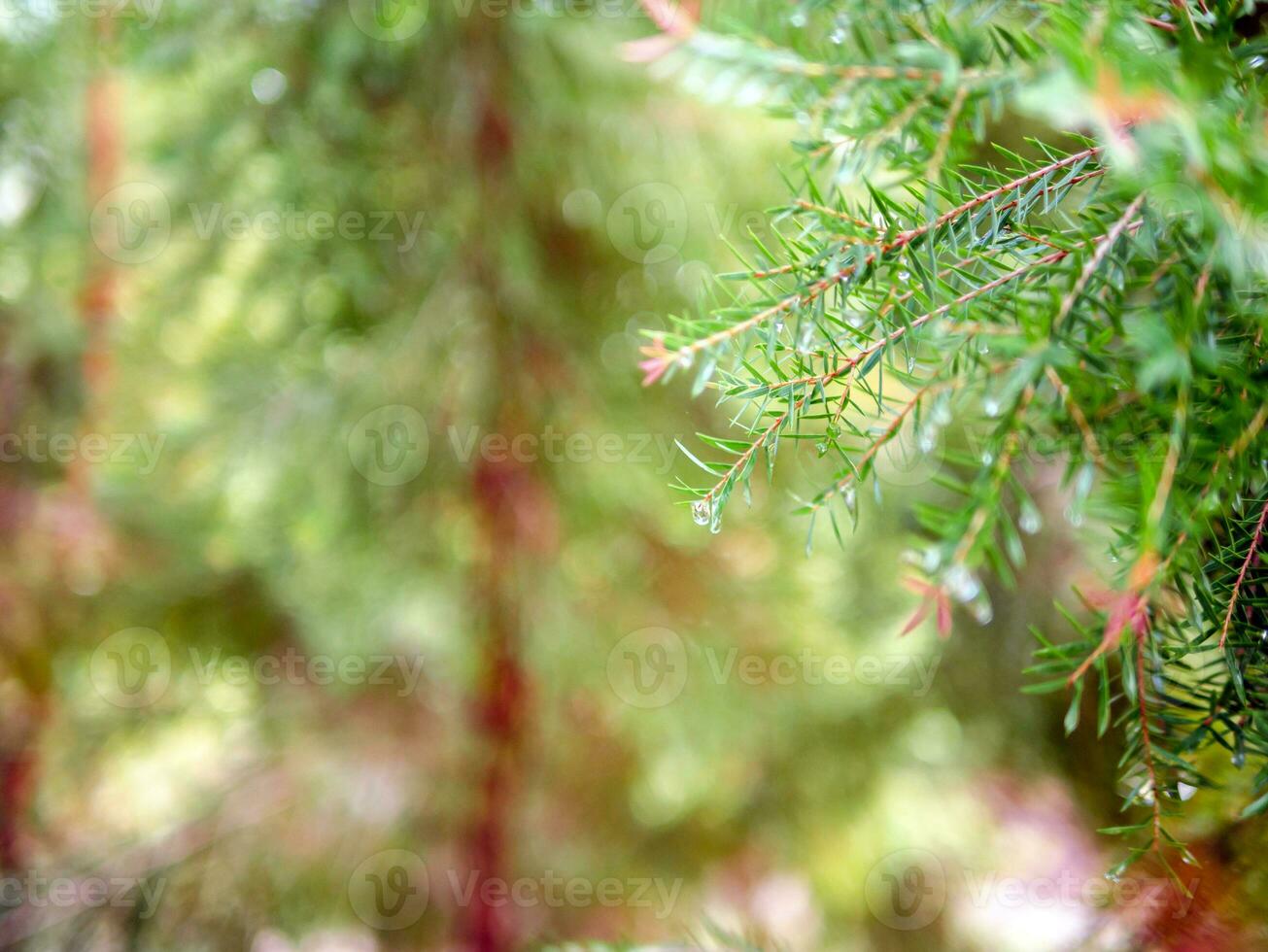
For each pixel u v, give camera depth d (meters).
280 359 2.44
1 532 2.74
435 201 2.29
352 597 2.79
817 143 0.58
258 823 3.01
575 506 2.66
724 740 3.06
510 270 2.35
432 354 2.41
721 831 3.31
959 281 0.55
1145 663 0.57
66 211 2.45
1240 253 0.35
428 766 2.99
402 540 2.63
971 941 3.02
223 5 1.98
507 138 2.30
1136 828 0.59
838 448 0.53
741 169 2.41
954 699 2.96
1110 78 0.33
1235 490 0.44
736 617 2.93
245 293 2.34
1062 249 0.50
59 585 2.82
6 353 2.68
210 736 3.18
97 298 2.59
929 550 0.39
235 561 2.90
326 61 2.05
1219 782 0.81
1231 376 0.43
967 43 0.49
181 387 2.70
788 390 0.55
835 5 0.56
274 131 2.11
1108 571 0.59
